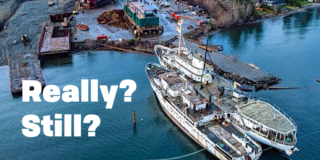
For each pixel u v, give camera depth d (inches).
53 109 3599.9
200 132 2901.1
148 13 6156.5
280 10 7824.8
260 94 3853.3
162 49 4653.1
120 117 3442.4
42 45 5359.3
